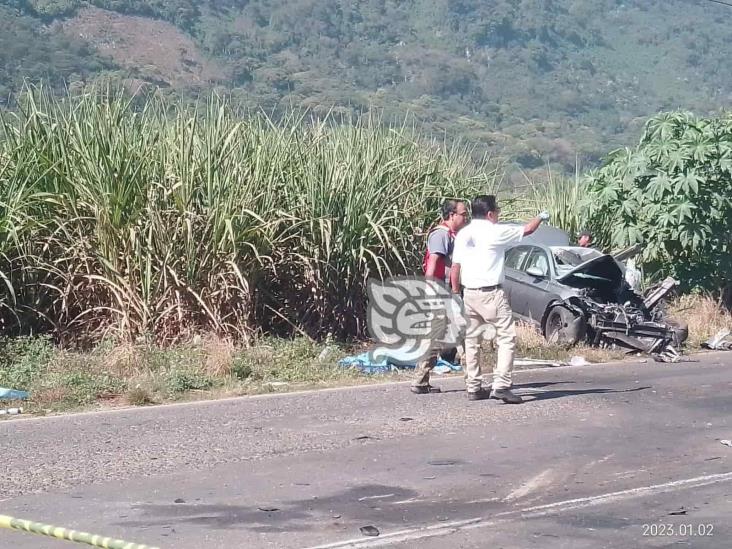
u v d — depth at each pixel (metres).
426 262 12.08
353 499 7.90
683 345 16.81
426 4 113.88
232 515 7.51
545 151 65.69
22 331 14.15
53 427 10.32
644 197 19.33
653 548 6.83
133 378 12.41
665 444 9.62
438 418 10.69
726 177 19.19
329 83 66.69
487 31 112.75
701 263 19.80
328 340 14.73
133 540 6.96
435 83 92.00
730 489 8.18
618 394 12.12
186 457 9.13
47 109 14.86
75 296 14.24
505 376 11.42
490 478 8.47
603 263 17.14
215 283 14.31
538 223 11.31
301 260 15.42
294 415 10.87
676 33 137.88
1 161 14.43
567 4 137.25
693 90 122.25
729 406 11.44
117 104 14.99
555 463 8.93
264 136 15.95
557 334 16.31
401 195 16.12
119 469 8.74
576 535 7.08
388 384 12.80
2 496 7.99
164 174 14.64
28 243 14.09
